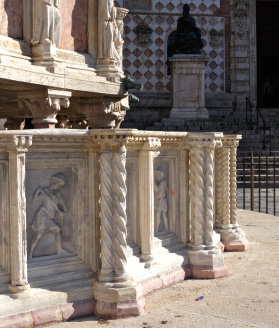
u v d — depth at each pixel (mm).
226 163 7750
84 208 5312
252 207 12422
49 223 5105
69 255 5250
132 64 26219
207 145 6305
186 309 5363
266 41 29906
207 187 6438
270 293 5891
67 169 5258
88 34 8805
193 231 6512
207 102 26844
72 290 5059
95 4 8797
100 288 5109
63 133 4988
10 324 4570
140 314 5145
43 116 8211
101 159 5129
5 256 4777
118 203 5148
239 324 4996
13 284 4742
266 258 7426
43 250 5113
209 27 26953
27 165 4957
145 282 5715
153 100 26219
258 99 29641
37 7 7629
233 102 27141
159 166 6289
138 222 5887
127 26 26125
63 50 8219
